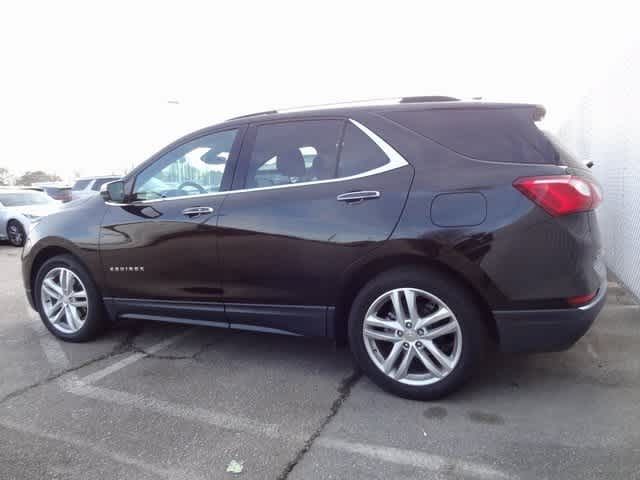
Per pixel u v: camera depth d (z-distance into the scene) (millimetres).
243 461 2414
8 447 2594
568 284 2604
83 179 17375
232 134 3549
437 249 2740
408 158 2924
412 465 2340
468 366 2793
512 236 2617
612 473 2213
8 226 12094
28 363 3758
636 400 2869
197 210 3477
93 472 2365
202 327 4539
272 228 3186
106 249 3867
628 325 4055
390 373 2986
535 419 2703
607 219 5824
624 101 5066
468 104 2961
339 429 2680
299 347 3949
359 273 3012
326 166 3160
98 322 4109
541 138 2758
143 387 3279
